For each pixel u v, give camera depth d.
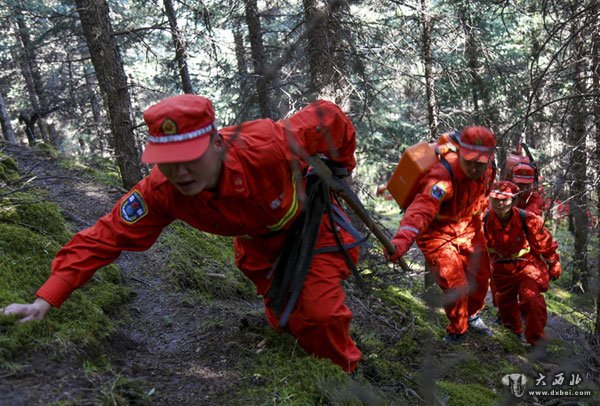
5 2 12.05
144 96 15.15
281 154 2.34
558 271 4.84
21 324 2.34
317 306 2.65
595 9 3.58
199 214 2.47
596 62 4.18
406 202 3.99
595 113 3.79
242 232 2.59
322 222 2.76
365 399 2.50
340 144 2.63
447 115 8.29
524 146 4.74
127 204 2.47
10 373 2.08
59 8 13.15
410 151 3.91
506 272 4.86
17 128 18.19
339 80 5.95
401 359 3.78
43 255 3.21
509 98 7.05
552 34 3.40
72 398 2.00
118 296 3.38
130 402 2.18
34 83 14.95
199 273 4.14
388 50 7.37
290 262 2.62
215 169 2.25
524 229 4.70
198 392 2.42
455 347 4.36
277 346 2.94
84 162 7.54
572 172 3.98
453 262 4.31
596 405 3.13
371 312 4.69
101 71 5.94
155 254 4.28
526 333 4.66
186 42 8.13
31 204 3.76
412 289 6.12
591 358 3.32
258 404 2.30
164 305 3.54
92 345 2.51
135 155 6.13
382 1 7.65
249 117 1.60
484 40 8.46
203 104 2.13
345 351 2.78
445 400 2.99
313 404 2.35
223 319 3.41
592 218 3.68
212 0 9.46
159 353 2.88
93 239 2.47
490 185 4.38
